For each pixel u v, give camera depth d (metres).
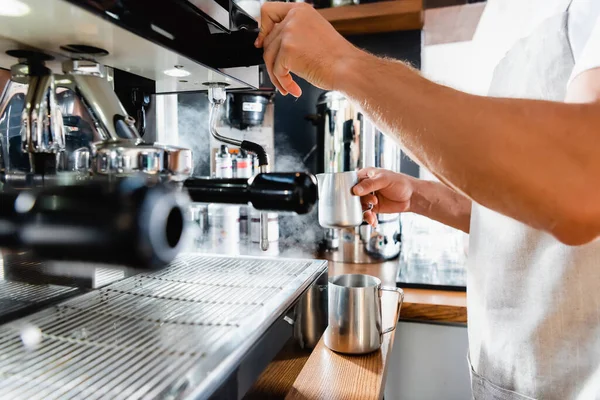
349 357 0.79
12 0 0.35
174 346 0.47
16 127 0.56
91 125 0.58
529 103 0.44
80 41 0.47
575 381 0.69
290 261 0.82
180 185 0.50
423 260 1.44
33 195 0.46
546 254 0.71
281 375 0.56
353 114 1.40
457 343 1.17
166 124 1.23
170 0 0.49
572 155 0.41
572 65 0.71
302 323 0.66
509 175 0.42
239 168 1.50
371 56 0.56
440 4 1.53
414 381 1.20
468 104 0.45
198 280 0.70
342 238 1.45
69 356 0.45
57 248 0.45
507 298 0.77
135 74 0.67
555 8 0.82
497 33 1.70
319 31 0.57
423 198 1.06
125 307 0.58
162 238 0.43
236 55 0.65
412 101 0.47
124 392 0.38
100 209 0.42
